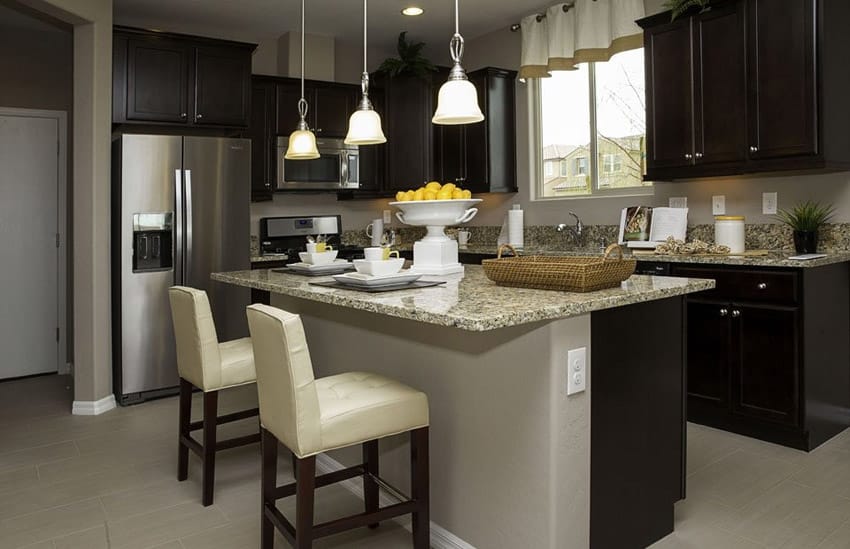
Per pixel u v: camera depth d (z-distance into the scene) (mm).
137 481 2688
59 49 4762
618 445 1904
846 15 3113
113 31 4023
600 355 1832
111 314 3895
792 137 3082
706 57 3430
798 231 3240
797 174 3443
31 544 2160
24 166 4676
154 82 4168
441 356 2061
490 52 5332
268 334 1764
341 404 1786
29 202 4703
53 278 4805
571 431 1737
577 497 1763
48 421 3561
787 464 2787
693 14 3477
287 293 2234
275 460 1967
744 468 2744
